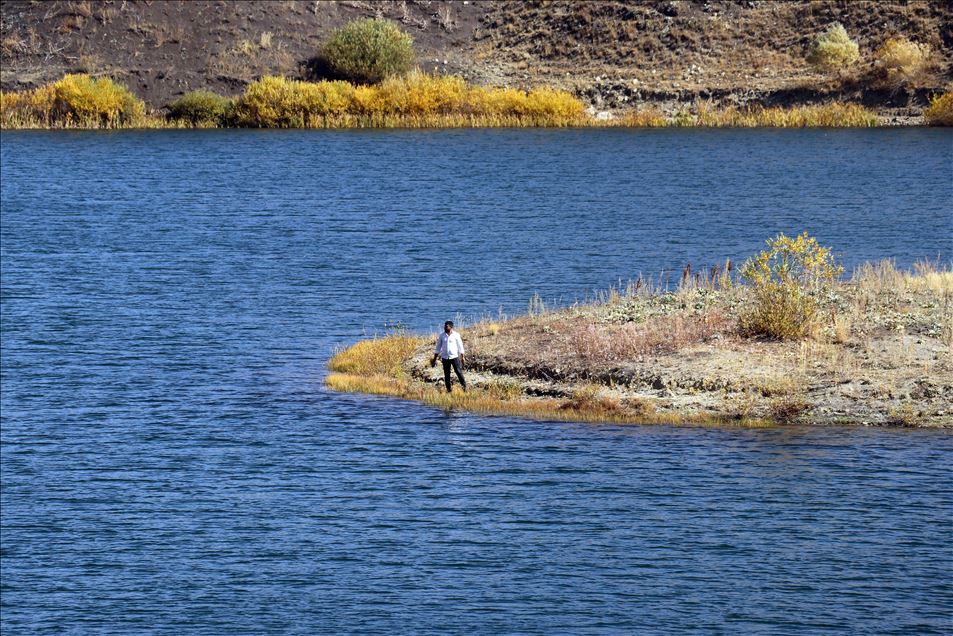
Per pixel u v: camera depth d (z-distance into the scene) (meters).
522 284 133.62
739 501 69.38
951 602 58.22
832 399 83.94
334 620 58.16
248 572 63.62
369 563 63.59
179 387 96.69
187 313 124.06
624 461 76.06
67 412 90.31
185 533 68.00
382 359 100.62
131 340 113.12
